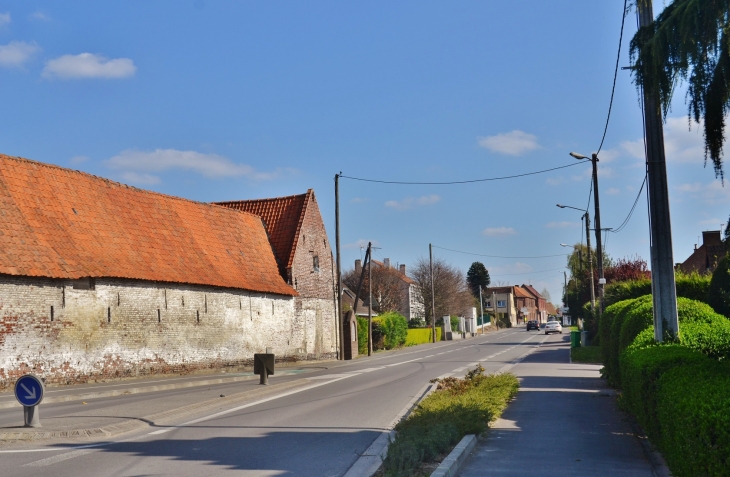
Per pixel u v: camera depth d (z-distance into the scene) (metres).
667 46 8.72
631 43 9.34
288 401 19.02
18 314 24.77
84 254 28.58
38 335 25.50
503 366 31.53
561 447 11.27
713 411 6.53
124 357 29.75
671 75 8.85
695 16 8.40
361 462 10.31
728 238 9.61
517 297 193.62
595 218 36.94
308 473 9.53
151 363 31.42
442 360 39.12
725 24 8.28
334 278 51.25
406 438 10.62
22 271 24.75
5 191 27.17
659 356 10.84
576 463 10.02
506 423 13.81
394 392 20.77
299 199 48.72
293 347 44.56
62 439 12.55
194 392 22.00
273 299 42.56
